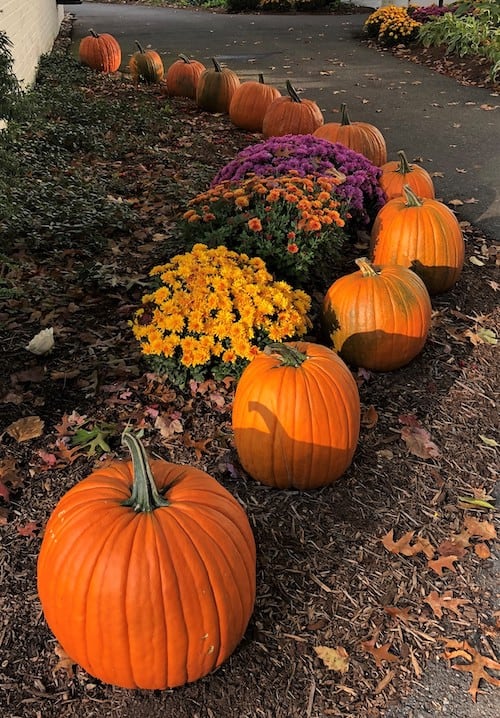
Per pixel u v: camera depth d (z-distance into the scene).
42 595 2.27
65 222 5.40
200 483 2.42
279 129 7.75
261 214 4.27
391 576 2.83
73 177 6.54
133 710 2.31
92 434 3.41
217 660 2.31
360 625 2.63
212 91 9.41
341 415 3.03
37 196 5.78
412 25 14.36
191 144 8.02
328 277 4.72
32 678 2.39
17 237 5.23
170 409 3.62
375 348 3.86
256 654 2.50
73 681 2.39
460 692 2.42
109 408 3.63
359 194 5.09
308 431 2.99
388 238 4.63
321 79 11.75
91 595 2.12
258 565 2.84
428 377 4.05
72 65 11.71
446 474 3.38
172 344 3.49
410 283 3.90
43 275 4.80
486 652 2.56
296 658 2.50
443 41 12.92
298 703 2.36
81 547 2.16
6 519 2.97
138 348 4.07
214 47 14.87
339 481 3.28
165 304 3.55
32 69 10.25
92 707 2.31
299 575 2.81
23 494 3.11
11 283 4.61
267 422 3.00
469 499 3.23
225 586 2.22
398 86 11.14
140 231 5.55
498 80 11.09
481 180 7.04
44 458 3.28
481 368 4.16
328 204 4.55
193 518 2.24
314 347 3.23
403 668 2.49
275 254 4.18
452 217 4.69
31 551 2.84
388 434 3.60
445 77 11.71
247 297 3.57
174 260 3.85
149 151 7.54
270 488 3.21
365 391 3.89
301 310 3.75
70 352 4.04
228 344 3.58
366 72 12.26
